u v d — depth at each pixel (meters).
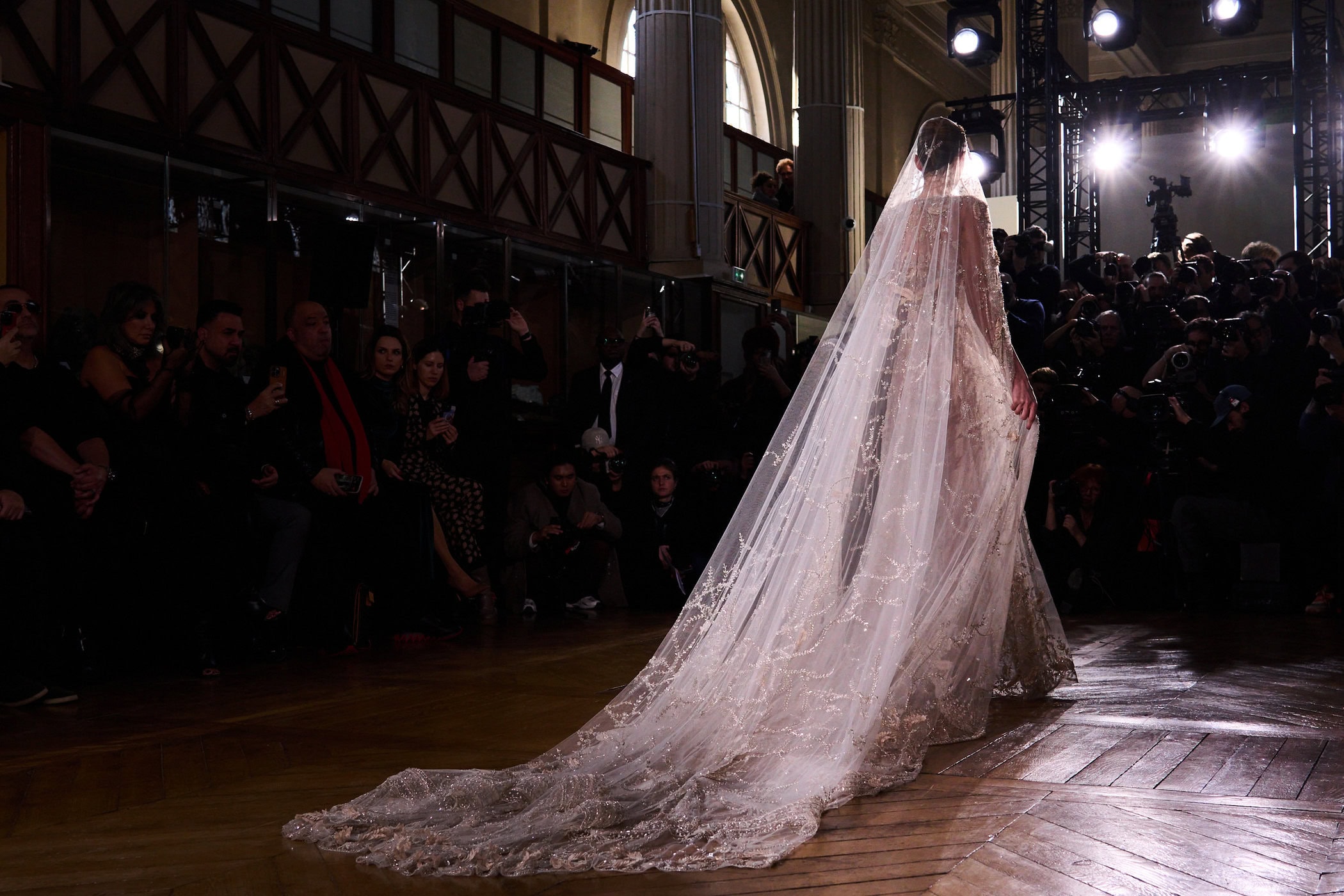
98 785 3.39
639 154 11.64
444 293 9.12
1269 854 2.50
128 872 2.55
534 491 8.14
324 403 6.38
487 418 7.93
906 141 22.17
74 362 6.41
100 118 6.59
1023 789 3.06
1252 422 7.82
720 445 9.36
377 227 8.49
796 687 3.41
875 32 20.92
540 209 10.06
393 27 9.98
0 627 4.74
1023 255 10.45
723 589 3.65
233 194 7.46
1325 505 7.61
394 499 6.68
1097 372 9.35
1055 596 7.85
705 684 3.50
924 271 4.01
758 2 17.78
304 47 7.91
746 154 16.75
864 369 3.88
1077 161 17.38
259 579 6.07
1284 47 26.30
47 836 2.87
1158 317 9.50
